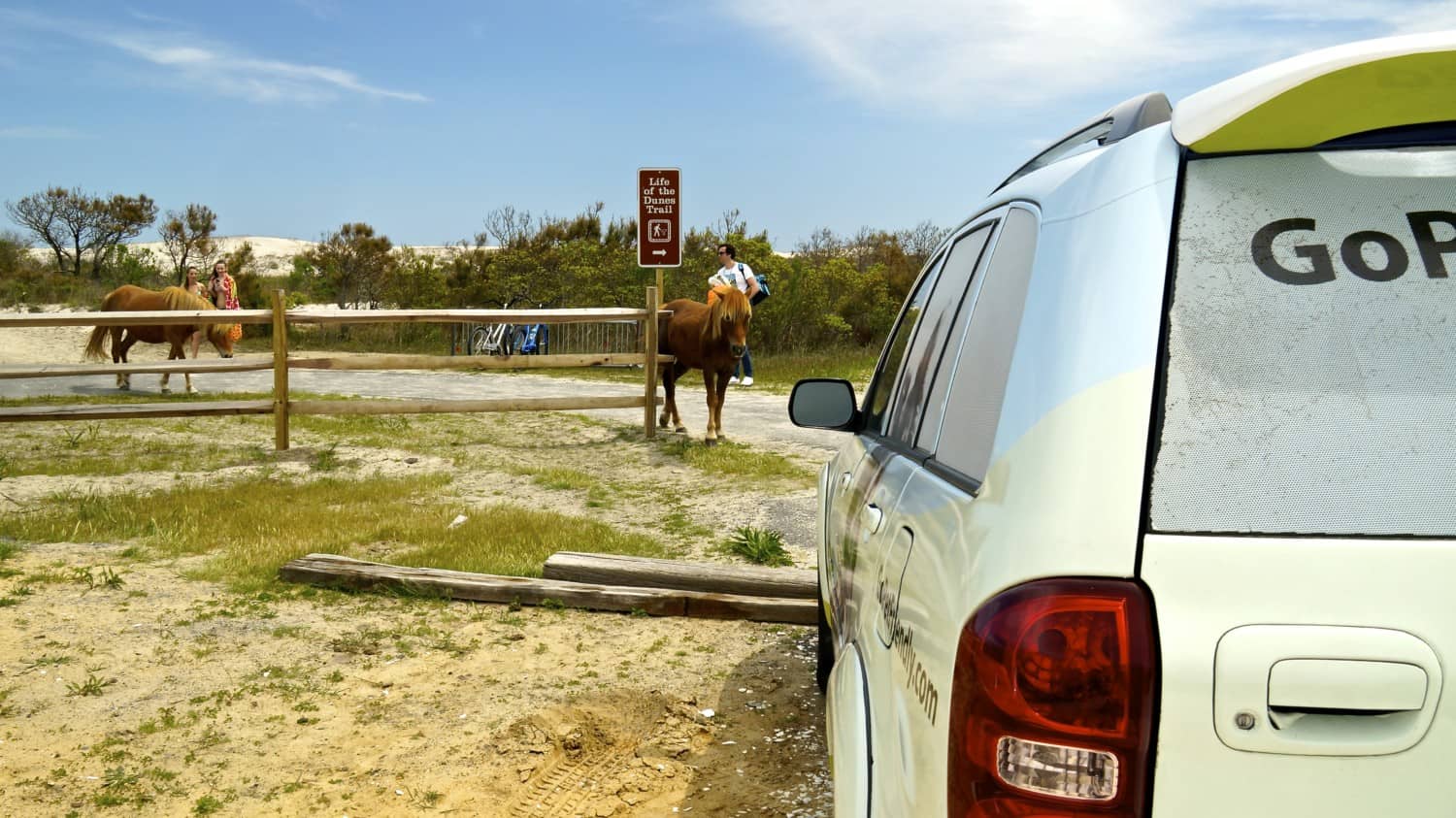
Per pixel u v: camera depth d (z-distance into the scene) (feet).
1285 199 4.67
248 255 118.83
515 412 43.73
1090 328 4.51
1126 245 4.65
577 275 79.41
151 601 16.87
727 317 32.17
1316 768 3.95
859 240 109.70
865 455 8.91
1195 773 3.98
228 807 10.30
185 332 46.24
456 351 73.05
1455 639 3.98
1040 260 5.20
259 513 23.07
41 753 11.40
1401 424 4.23
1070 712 4.02
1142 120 5.63
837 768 6.36
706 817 10.11
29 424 38.93
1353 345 4.38
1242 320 4.43
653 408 36.40
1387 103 4.40
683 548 21.27
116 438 35.70
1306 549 4.05
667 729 12.22
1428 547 4.04
